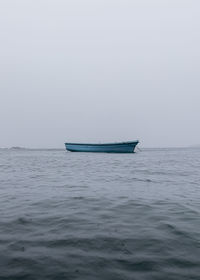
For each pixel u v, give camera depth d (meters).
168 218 9.52
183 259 5.95
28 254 6.22
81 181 20.38
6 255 6.16
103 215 9.90
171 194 14.70
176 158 64.62
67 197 13.57
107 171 29.48
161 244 6.86
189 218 9.50
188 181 20.50
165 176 24.22
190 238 7.32
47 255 6.17
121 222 8.97
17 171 29.73
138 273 5.32
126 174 26.03
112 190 16.02
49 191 15.57
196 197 13.80
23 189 16.36
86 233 7.75
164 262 5.80
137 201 12.58
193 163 45.19
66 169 32.31
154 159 58.03
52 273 5.32
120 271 5.41
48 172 28.41
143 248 6.59
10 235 7.57
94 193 14.86
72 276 5.21
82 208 11.03
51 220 9.17
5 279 5.09
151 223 8.84
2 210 10.67
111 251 6.41
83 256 6.11
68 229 8.14
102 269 5.50
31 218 9.42
